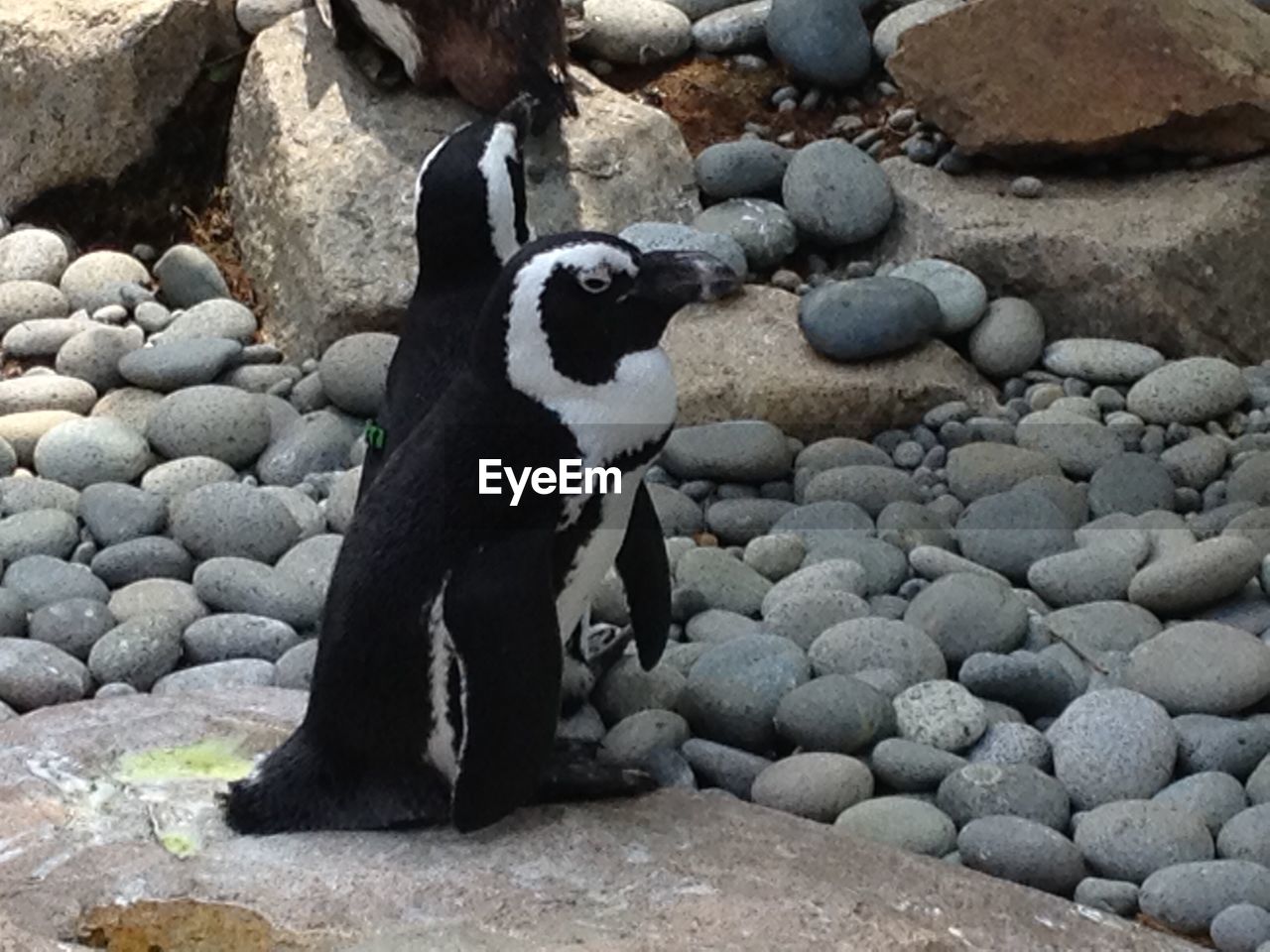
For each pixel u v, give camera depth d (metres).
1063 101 4.93
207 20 5.41
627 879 2.71
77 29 5.31
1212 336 4.78
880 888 2.72
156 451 4.48
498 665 2.65
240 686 3.40
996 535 4.03
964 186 5.02
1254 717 3.43
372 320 4.75
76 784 2.97
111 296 5.03
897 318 4.52
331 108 5.06
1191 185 4.91
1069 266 4.76
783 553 3.97
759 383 4.51
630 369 2.70
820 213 4.96
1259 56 4.94
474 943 2.55
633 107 5.17
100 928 2.65
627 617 3.65
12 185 5.42
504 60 4.88
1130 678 3.50
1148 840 3.03
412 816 2.83
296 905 2.65
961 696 3.38
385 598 2.70
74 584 3.88
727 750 3.30
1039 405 4.59
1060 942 2.66
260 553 3.99
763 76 5.57
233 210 5.35
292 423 4.57
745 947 2.54
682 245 4.76
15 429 4.49
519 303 2.63
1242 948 2.81
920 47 5.05
